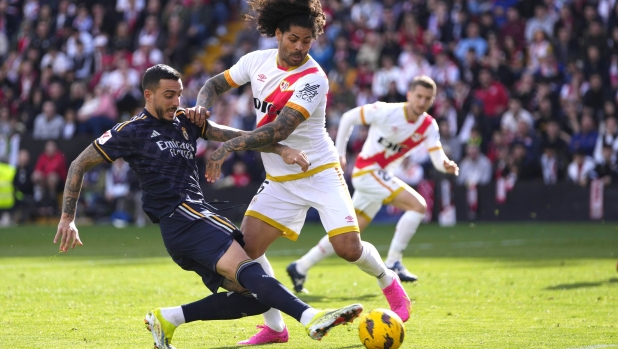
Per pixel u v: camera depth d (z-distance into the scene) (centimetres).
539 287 2455
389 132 2627
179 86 1577
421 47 6362
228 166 6141
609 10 6153
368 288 2503
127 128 1575
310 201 1784
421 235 4800
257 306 1555
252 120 6216
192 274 2872
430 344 1597
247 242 1788
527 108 5878
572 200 5472
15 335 1714
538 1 6462
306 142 1781
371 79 6306
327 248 2383
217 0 7650
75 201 1573
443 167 2642
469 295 2305
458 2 6538
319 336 1390
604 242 4191
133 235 4981
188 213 1555
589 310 2020
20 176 6197
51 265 3256
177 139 1599
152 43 7150
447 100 5906
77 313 2008
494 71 6066
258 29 1784
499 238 4525
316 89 1691
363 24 6775
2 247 4231
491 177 5734
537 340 1631
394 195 2611
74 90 6750
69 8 7481
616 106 5703
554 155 5575
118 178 6197
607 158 5381
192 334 1755
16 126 6606
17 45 7619
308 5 1691
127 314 1992
